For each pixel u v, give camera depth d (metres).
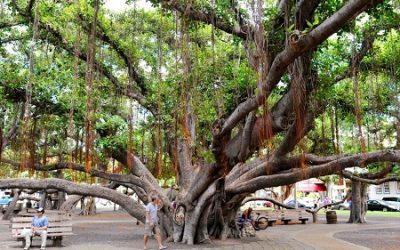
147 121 14.99
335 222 25.92
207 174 13.32
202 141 14.19
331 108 13.30
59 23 13.22
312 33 6.07
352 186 26.70
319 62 10.84
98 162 16.58
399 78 12.77
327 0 8.07
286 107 9.89
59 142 17.94
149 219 13.10
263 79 7.27
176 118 12.40
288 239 16.61
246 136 10.69
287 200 45.47
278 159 11.14
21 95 14.75
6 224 22.38
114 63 15.52
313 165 11.33
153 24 15.45
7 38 16.22
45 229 13.29
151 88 15.50
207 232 15.46
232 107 12.12
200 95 12.38
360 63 11.36
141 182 15.41
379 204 43.44
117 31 14.96
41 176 22.20
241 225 17.67
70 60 14.75
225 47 12.74
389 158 9.96
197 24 9.62
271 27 8.21
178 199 15.14
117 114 15.66
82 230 20.00
